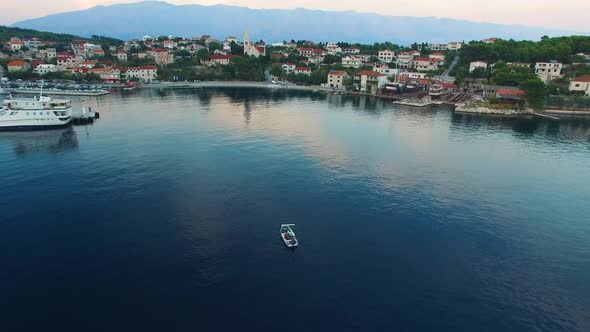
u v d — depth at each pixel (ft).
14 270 191.21
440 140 483.51
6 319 159.53
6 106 490.08
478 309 174.60
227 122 552.00
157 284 182.60
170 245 215.31
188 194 285.02
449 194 303.48
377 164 371.56
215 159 369.30
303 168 350.64
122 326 157.07
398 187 313.73
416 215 264.31
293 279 189.26
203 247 214.28
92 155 376.68
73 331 153.99
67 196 277.64
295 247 216.74
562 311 175.94
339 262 204.95
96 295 174.50
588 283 197.36
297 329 157.99
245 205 269.44
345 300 175.94
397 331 159.22
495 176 350.02
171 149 400.26
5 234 224.12
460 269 203.82
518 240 236.84
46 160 360.89
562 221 264.52
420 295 181.78
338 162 373.20
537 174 359.66
